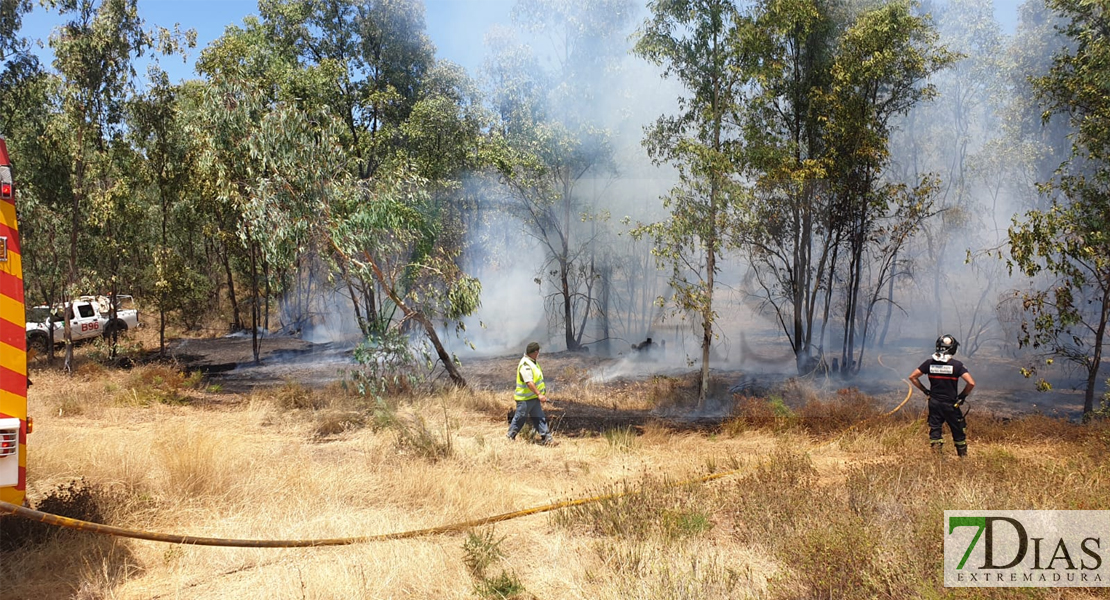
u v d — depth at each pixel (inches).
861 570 178.9
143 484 261.6
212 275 1198.9
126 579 189.6
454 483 280.2
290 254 488.1
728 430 417.7
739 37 507.2
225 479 266.4
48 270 773.9
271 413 456.1
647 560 201.0
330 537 222.2
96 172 741.3
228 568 199.5
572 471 330.0
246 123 499.5
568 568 201.6
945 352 324.5
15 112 735.1
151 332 1107.9
